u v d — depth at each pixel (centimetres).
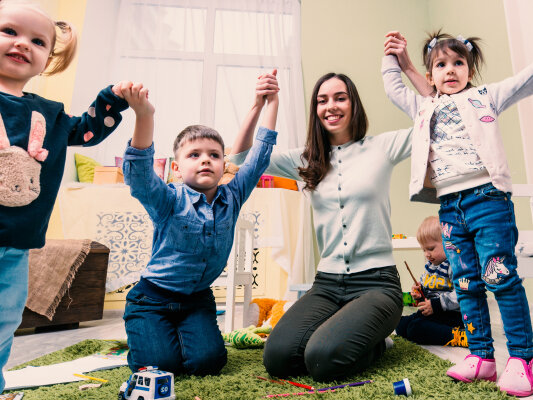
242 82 311
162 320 94
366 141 115
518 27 209
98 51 287
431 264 145
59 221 232
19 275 63
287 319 95
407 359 100
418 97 115
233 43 317
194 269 96
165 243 96
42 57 68
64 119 73
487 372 80
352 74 318
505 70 231
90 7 280
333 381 82
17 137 63
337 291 104
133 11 310
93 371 94
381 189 108
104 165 276
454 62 102
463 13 279
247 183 107
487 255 83
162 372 69
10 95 65
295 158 123
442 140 96
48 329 166
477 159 89
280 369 86
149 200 89
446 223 94
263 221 240
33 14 66
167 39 311
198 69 310
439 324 127
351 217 106
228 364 101
